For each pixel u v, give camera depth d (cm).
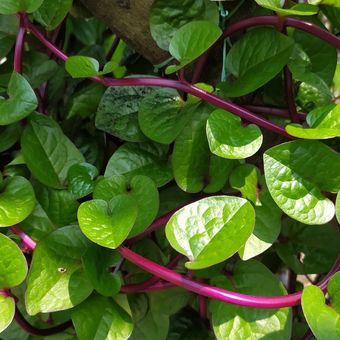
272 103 71
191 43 62
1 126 69
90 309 62
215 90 67
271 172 60
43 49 79
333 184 60
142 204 62
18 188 64
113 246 56
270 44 66
